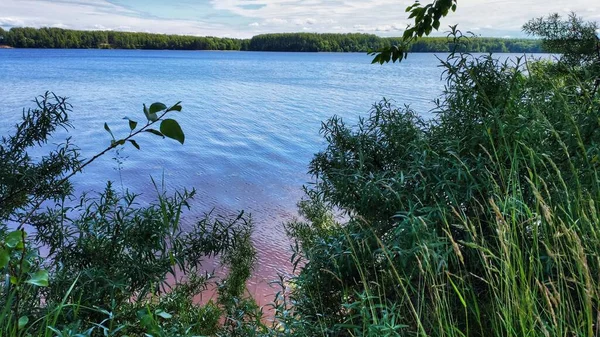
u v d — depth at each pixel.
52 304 1.36
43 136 2.83
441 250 1.28
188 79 80.50
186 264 2.29
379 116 2.24
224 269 4.84
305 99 50.66
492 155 1.61
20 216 2.28
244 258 4.57
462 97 1.85
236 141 29.38
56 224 2.00
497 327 1.17
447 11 2.93
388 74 91.62
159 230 1.83
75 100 46.22
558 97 1.71
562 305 0.98
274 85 69.25
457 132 1.84
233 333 1.78
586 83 1.86
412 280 1.45
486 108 1.71
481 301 1.36
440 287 1.24
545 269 1.22
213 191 17.72
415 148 1.81
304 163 23.25
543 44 3.08
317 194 2.15
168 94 55.97
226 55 187.62
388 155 2.13
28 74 78.69
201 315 2.19
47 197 2.38
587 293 0.91
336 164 2.21
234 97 54.47
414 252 1.29
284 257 9.43
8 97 43.72
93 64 119.88
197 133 32.00
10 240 1.01
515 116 1.69
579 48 2.90
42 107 2.77
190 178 19.66
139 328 1.67
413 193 1.64
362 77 83.38
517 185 1.37
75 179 15.71
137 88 61.75
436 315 1.16
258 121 37.41
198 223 2.32
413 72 97.56
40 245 2.03
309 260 1.64
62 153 2.78
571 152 1.53
